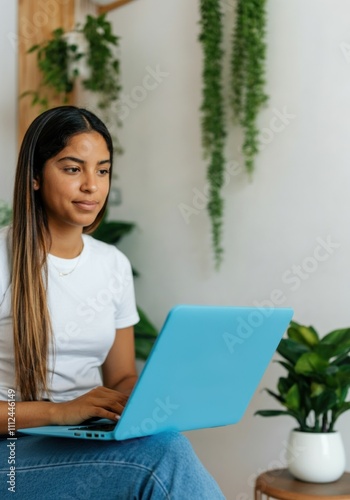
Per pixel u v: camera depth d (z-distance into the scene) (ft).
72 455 4.12
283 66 8.16
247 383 4.51
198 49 9.22
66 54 9.96
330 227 7.62
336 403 6.29
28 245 4.87
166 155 9.56
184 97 9.36
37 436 4.55
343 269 7.46
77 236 5.18
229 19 8.81
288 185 8.05
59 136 4.84
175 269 9.38
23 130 10.19
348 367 6.15
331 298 7.57
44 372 4.81
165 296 9.50
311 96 7.86
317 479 6.02
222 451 8.54
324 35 7.76
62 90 10.01
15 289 4.82
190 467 3.89
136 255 9.91
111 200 10.28
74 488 4.03
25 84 10.25
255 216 8.41
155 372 3.72
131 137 10.03
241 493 8.30
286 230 8.06
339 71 7.60
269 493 5.89
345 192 7.48
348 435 7.21
